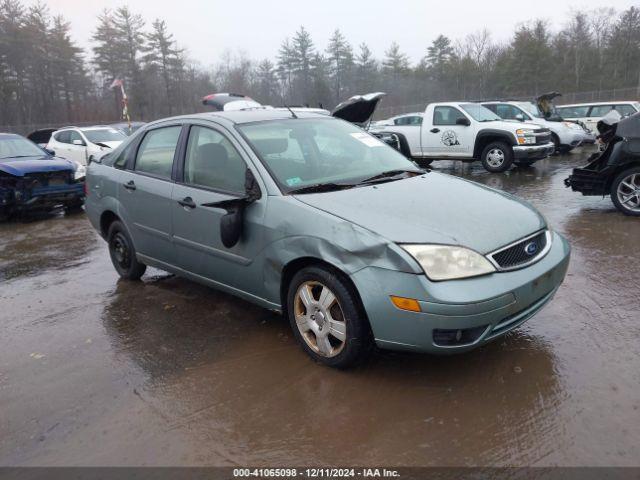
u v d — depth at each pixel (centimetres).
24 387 359
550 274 341
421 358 363
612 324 398
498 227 336
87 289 554
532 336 386
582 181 785
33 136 1961
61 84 5606
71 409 330
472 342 309
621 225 693
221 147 421
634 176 736
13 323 472
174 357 388
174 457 280
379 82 7006
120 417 318
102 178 550
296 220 351
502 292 307
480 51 6981
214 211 409
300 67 7062
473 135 1277
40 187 966
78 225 920
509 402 309
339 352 343
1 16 5075
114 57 5853
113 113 5850
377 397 321
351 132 477
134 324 452
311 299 356
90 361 391
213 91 6506
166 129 483
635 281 482
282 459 274
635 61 6156
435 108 1358
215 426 304
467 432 285
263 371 359
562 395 313
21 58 5159
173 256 469
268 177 381
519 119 1560
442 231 319
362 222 327
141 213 493
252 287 395
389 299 308
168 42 6084
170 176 462
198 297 505
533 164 1440
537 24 6244
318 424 299
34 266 661
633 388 315
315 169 409
